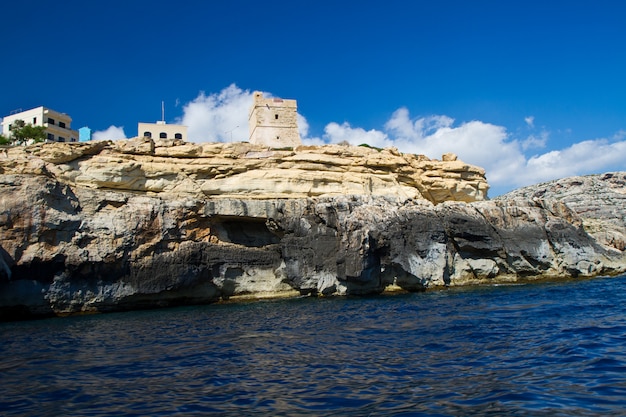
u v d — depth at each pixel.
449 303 33.06
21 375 16.12
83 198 39.22
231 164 47.78
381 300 37.88
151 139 46.50
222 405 12.14
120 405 12.44
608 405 10.88
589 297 32.69
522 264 48.25
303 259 44.03
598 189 103.94
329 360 16.67
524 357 15.78
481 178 58.12
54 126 76.44
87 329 28.08
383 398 12.18
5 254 34.94
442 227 46.53
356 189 50.31
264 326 26.03
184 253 41.41
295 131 66.62
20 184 36.16
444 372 14.40
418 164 55.62
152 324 29.19
